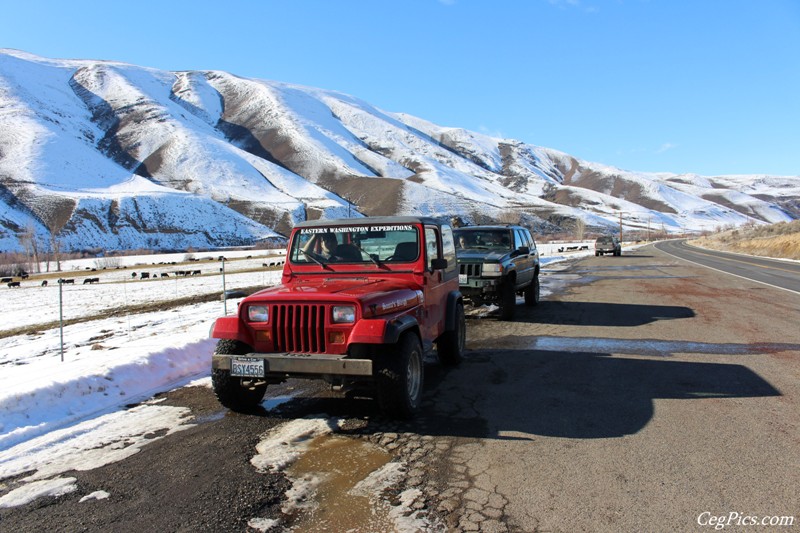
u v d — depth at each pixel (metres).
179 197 164.88
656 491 3.56
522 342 8.86
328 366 4.64
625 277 21.77
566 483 3.70
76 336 11.23
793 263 30.31
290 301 4.98
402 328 4.87
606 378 6.48
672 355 7.66
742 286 17.06
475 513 3.31
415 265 5.95
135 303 18.75
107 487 3.79
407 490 3.64
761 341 8.49
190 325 11.38
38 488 3.79
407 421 5.06
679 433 4.61
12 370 7.09
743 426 4.77
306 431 4.84
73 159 199.12
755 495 3.49
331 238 6.29
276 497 3.57
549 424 4.91
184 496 3.61
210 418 5.29
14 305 20.00
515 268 11.49
